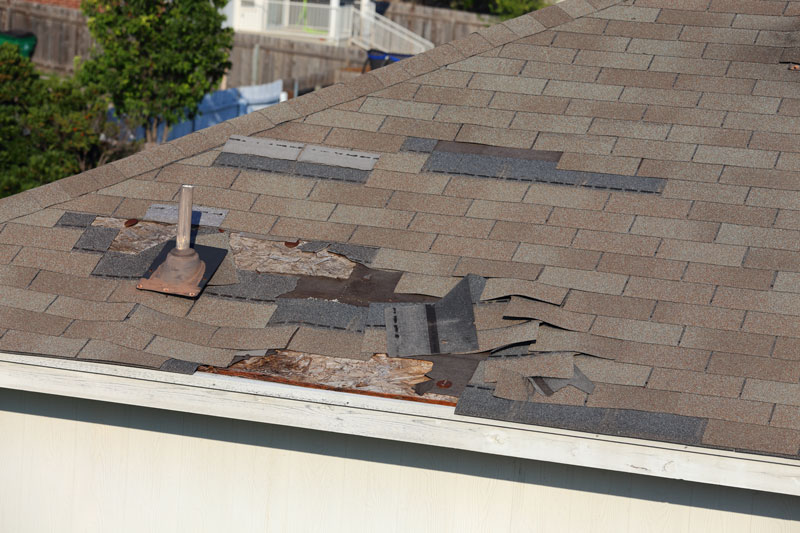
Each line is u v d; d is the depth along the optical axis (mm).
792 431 13344
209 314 16188
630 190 18000
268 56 73562
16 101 46875
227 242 17844
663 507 15234
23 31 73438
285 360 15164
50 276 16719
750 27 21172
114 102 54969
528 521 15695
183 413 16438
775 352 14688
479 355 15367
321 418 14469
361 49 75562
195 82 54969
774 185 17672
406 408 14078
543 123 19734
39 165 44812
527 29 21844
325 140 19953
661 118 19359
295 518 16453
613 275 16453
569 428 13648
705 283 16062
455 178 18812
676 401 14000
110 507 17047
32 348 15070
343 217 18391
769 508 14906
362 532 16281
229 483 16562
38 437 16953
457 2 86625
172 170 19500
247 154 19766
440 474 15797
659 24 21609
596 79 20469
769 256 16406
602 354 14969
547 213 17859
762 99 19375
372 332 15828
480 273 16891
